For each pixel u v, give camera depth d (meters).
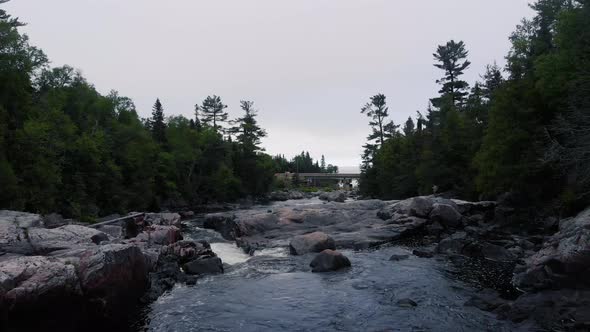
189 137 77.94
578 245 13.75
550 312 11.64
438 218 30.47
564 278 13.66
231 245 27.00
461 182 45.75
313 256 22.33
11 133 32.41
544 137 26.73
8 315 9.95
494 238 24.72
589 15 24.97
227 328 12.02
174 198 68.19
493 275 17.08
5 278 10.22
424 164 49.88
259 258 22.11
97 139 46.34
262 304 14.20
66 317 11.37
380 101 91.62
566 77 25.42
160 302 14.67
